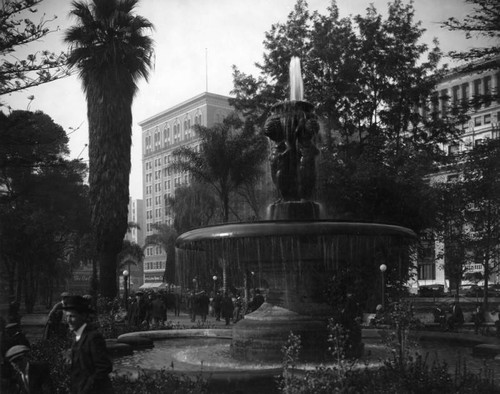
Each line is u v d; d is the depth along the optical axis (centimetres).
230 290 2539
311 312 904
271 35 2939
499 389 603
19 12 915
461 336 1099
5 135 1010
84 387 406
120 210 2189
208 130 3130
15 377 579
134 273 11881
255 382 674
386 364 634
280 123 976
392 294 2083
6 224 2872
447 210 2600
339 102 2834
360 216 2308
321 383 561
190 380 619
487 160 2459
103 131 2170
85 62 2134
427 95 2788
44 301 4419
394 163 2445
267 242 848
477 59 1378
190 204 3616
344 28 2789
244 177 3094
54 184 1981
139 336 1184
